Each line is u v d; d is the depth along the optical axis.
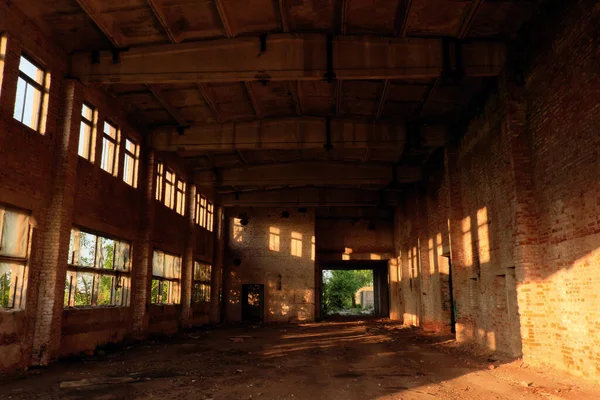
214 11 11.87
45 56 12.26
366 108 17.36
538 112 11.24
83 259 19.14
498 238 13.82
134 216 18.06
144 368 11.84
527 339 11.34
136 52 13.23
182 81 13.20
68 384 9.51
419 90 15.45
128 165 18.09
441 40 12.77
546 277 10.96
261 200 30.31
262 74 12.95
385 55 12.84
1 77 10.52
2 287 11.68
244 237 32.66
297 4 11.68
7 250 11.04
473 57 12.63
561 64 10.09
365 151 22.08
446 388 9.20
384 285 40.19
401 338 20.39
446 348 16.41
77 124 13.31
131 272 17.64
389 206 31.19
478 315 16.05
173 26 12.45
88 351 14.34
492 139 13.98
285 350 16.08
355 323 31.22
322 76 12.87
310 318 31.59
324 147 18.38
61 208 12.50
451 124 18.28
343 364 12.67
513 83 12.16
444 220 19.89
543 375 10.07
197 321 26.47
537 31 11.14
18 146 11.12
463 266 17.62
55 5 11.25
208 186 27.17
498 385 9.38
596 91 8.79
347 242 34.19
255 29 12.89
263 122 18.66
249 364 12.68
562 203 10.16
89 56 13.32
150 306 19.14
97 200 14.98
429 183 22.61
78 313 13.85
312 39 13.02
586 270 9.29
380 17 12.05
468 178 16.72
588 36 9.04
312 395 8.62
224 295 31.83
